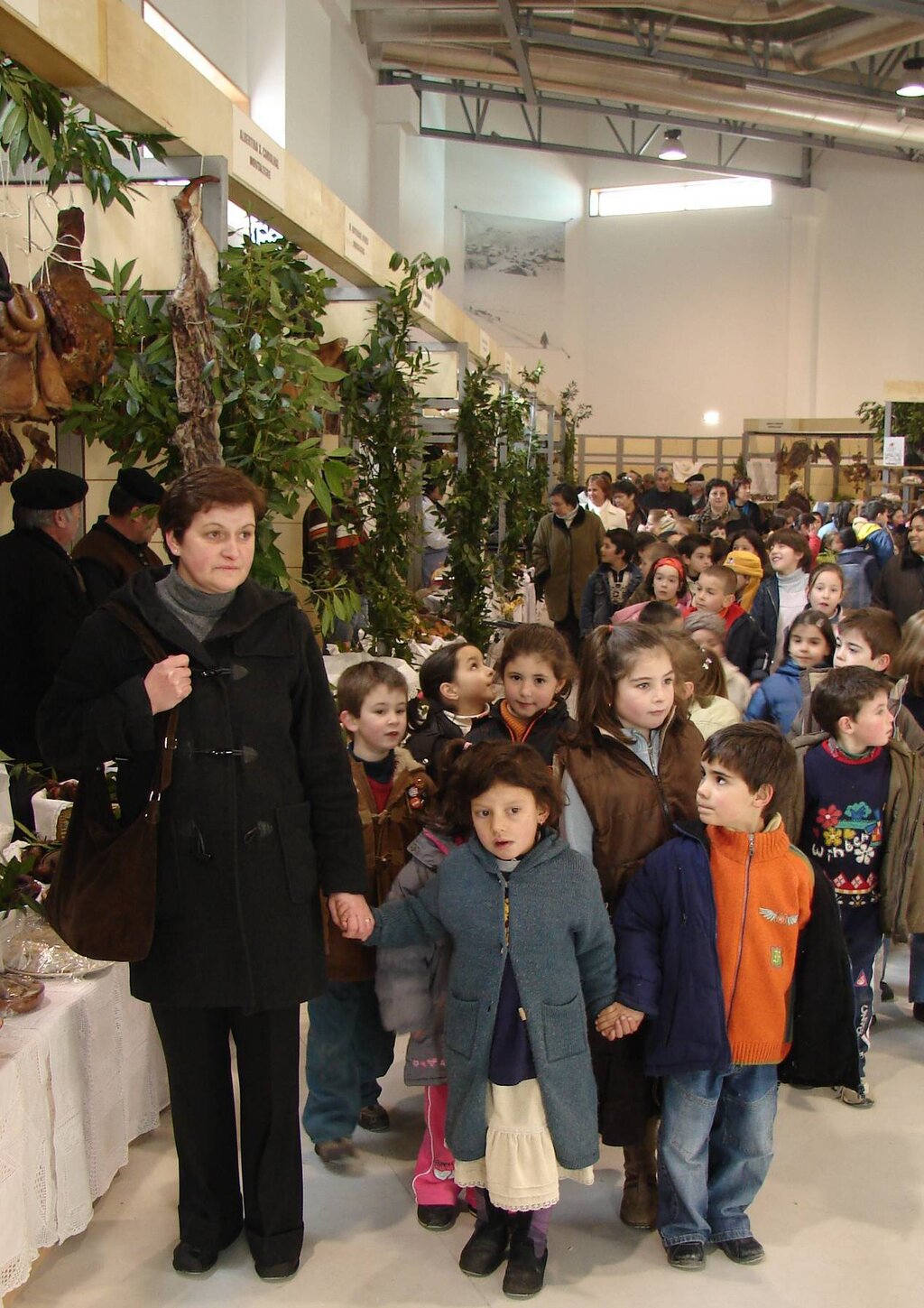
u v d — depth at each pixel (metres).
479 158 18.09
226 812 2.01
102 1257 2.29
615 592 7.04
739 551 5.60
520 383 10.16
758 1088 2.25
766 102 13.44
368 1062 2.72
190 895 2.01
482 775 2.15
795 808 2.89
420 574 7.98
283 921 2.06
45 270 3.18
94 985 2.38
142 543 3.57
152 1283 2.21
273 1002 2.05
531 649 2.62
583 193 19.52
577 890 2.17
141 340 3.29
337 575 5.02
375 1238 2.36
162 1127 2.79
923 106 13.45
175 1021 2.13
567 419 14.52
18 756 3.21
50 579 3.18
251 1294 2.17
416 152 15.05
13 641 3.17
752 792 2.18
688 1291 2.19
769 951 2.20
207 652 2.03
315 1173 2.61
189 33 8.22
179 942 2.02
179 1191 2.37
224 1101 2.23
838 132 14.16
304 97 10.10
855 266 18.97
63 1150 2.23
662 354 19.78
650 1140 2.43
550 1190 2.09
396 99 13.98
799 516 9.99
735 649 4.71
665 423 19.91
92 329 3.16
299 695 2.13
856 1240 2.37
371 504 5.37
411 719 3.00
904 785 2.86
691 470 18.19
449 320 6.55
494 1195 2.11
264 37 9.48
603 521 9.72
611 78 12.98
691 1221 2.27
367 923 2.18
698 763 2.43
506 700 2.73
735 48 12.67
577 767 2.38
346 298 5.53
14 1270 2.01
